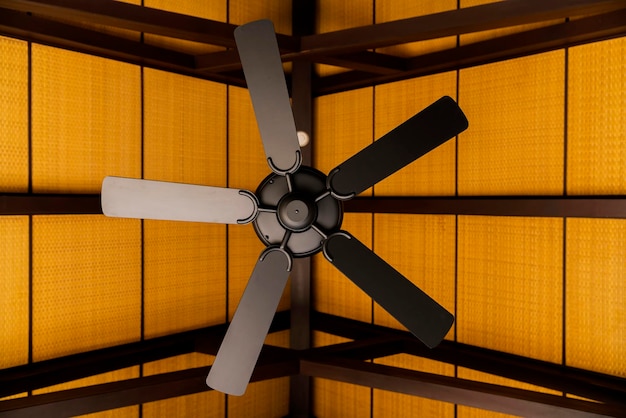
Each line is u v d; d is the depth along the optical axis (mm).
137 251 4418
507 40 3934
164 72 4484
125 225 4336
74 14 3029
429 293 4641
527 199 3725
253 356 2570
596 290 3678
